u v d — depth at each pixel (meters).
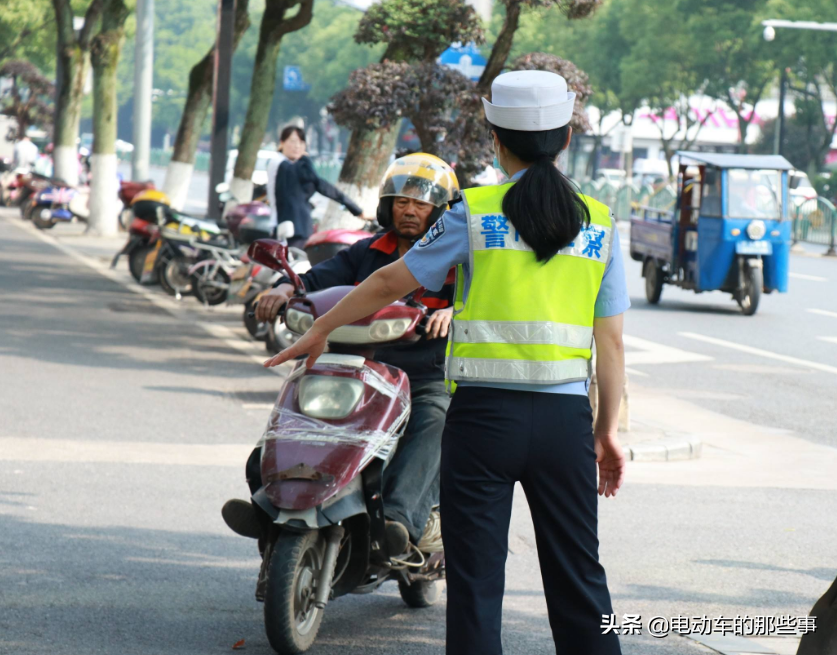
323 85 110.25
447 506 4.11
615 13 68.38
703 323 20.34
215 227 19.16
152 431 10.49
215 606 6.22
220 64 22.34
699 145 90.12
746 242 21.64
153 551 7.13
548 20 67.31
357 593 5.80
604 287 4.18
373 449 5.41
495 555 4.07
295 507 5.22
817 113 65.44
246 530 5.61
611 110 72.56
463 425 4.08
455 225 4.09
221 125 22.36
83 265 24.42
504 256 4.03
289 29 23.58
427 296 5.96
